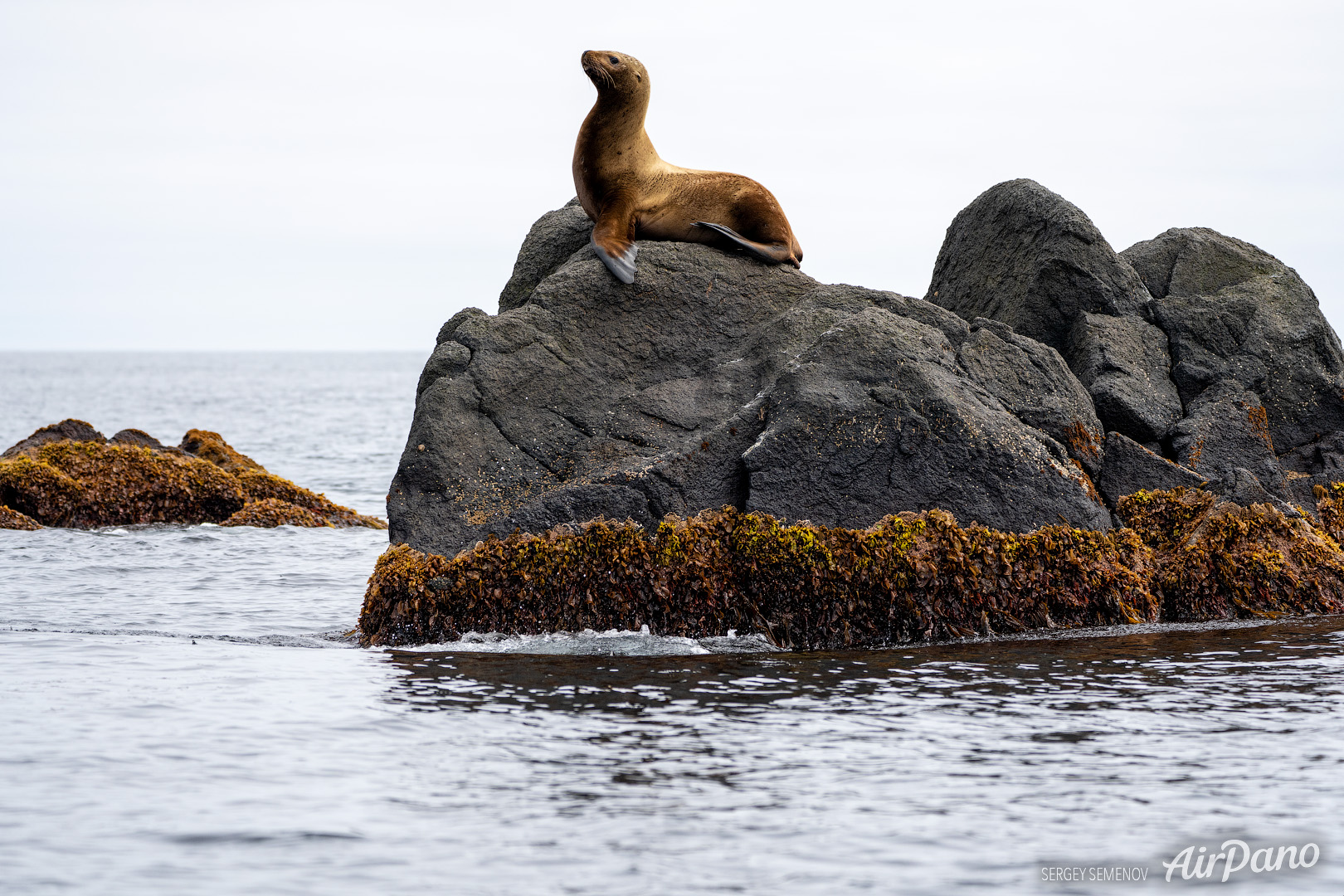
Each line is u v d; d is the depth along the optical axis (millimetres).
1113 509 37500
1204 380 41938
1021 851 18281
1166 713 24750
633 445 36531
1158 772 21312
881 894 17031
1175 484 37875
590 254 40406
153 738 23766
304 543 59812
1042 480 34969
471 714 25344
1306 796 20156
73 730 24297
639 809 19969
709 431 35438
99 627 36781
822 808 19922
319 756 22688
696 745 23078
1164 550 36156
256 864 18109
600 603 33031
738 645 32156
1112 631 33531
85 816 19844
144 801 20484
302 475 111438
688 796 20500
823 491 34219
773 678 28328
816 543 33156
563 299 38938
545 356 38031
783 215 42094
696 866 17891
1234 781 20875
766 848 18453
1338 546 38125
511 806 20141
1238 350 42781
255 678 28766
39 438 77250
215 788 21031
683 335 39000
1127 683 27312
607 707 25828
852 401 34688
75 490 67625
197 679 28703
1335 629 33188
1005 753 22391
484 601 33312
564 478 36188
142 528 65688
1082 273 43562
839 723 24391
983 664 29516
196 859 18281
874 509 34312
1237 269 45438
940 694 26609
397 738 23750
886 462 34469
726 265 40094
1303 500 40500
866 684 27547
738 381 37625
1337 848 18297
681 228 41281
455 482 35875
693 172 41750
